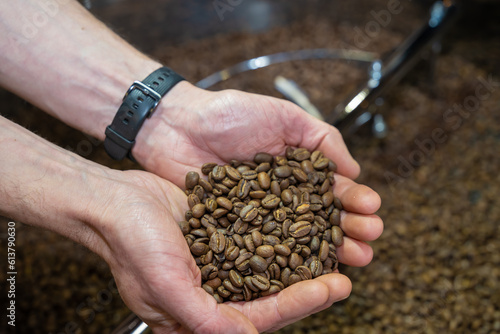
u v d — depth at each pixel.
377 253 0.39
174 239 0.24
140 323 0.28
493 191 0.42
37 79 0.30
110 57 0.31
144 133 0.30
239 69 0.48
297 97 0.45
